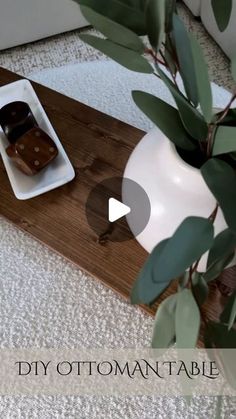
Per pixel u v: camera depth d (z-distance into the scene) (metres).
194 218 0.49
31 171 0.85
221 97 1.06
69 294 0.82
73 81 1.12
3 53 1.54
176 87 0.55
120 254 0.79
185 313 0.52
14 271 0.85
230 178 0.53
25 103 0.90
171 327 0.56
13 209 0.84
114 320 0.79
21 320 0.80
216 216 0.61
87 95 1.09
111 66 1.15
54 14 1.45
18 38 1.48
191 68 0.55
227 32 1.37
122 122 0.94
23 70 1.50
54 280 0.83
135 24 0.56
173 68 0.59
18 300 0.82
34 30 1.48
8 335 0.78
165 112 0.58
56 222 0.82
